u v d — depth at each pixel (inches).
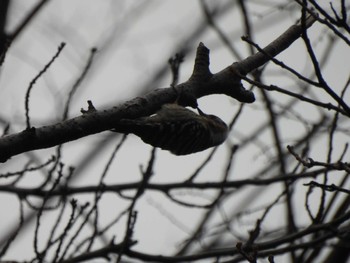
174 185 446.9
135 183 453.4
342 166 299.3
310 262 412.5
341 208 414.9
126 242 373.7
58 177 349.4
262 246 389.7
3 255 354.3
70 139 293.7
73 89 365.1
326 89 293.3
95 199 354.9
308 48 288.2
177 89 319.0
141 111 309.1
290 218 432.8
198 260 398.3
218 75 327.9
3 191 438.6
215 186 449.7
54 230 340.8
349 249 421.4
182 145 357.4
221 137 390.9
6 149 283.0
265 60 336.8
